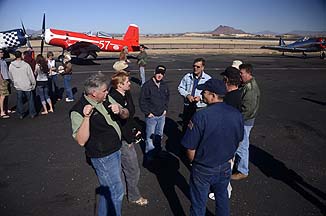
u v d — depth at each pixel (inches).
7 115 283.3
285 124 263.4
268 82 515.2
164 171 164.7
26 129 241.6
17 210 124.6
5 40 679.7
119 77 115.3
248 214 122.1
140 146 206.8
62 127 247.4
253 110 141.1
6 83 273.7
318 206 128.8
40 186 146.5
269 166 172.7
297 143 213.9
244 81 140.9
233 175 155.8
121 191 102.0
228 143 91.0
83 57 876.6
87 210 125.1
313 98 382.0
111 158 96.7
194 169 95.7
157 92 164.6
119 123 109.5
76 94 388.5
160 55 1184.8
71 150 196.4
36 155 187.2
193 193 97.7
